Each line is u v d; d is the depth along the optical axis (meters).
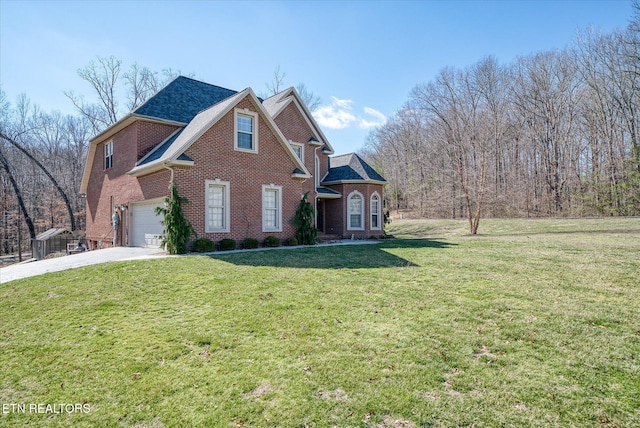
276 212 16.06
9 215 34.94
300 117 20.75
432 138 35.31
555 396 3.38
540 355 4.23
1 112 34.75
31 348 4.86
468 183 27.44
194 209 13.34
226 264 10.10
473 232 23.39
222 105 14.70
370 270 9.16
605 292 6.84
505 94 36.53
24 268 11.39
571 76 33.75
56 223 36.50
